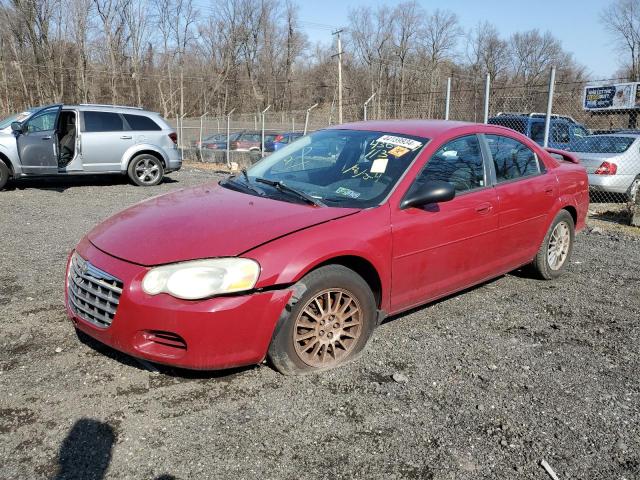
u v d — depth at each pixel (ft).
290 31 209.87
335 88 163.32
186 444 8.86
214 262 9.88
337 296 11.12
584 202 18.42
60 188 37.78
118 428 9.23
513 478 8.30
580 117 40.52
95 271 10.53
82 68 147.95
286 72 212.64
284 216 11.24
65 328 13.06
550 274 17.46
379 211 11.81
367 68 198.70
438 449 8.91
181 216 11.55
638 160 36.11
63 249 20.52
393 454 8.76
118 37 158.40
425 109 49.19
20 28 142.00
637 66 179.42
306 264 10.35
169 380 10.75
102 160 37.65
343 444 8.96
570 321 14.44
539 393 10.73
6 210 28.89
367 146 13.93
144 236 10.82
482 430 9.45
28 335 12.62
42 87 144.77
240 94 204.64
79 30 146.00
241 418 9.57
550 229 16.89
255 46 205.46
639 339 13.43
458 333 13.42
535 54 214.48
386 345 12.57
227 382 10.71
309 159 14.46
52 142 35.19
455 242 13.35
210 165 65.26
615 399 10.60
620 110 36.91
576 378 11.37
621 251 22.36
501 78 211.00
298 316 10.59
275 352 10.58
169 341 9.93
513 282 17.54
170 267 9.84
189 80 188.44
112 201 32.50
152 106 176.24
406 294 12.57
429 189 12.09
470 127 14.66
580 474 8.43
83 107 37.17
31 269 17.80
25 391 10.28
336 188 12.78
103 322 10.42
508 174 15.39
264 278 9.99
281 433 9.19
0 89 136.46
